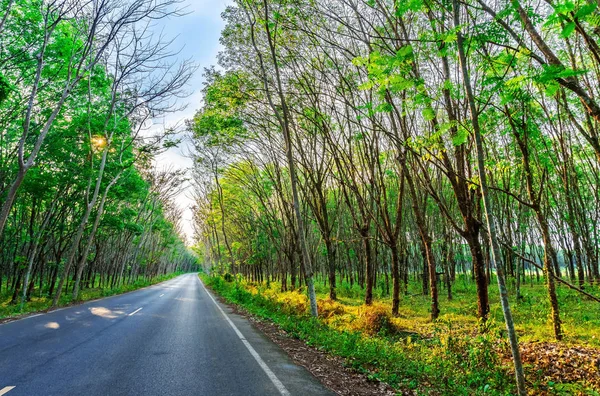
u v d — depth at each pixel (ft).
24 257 73.36
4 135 62.18
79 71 57.16
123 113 76.48
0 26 40.75
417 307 57.06
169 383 17.75
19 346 26.07
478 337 25.21
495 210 71.97
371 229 92.48
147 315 47.16
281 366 21.47
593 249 83.05
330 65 45.16
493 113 27.30
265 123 64.69
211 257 196.13
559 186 64.75
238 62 50.29
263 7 41.39
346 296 80.74
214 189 114.62
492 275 112.06
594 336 29.99
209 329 36.04
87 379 18.22
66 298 73.46
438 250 94.68
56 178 68.90
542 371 21.36
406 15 34.68
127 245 136.67
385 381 19.43
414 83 17.65
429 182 38.22
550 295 30.40
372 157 48.16
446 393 18.29
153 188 124.98
